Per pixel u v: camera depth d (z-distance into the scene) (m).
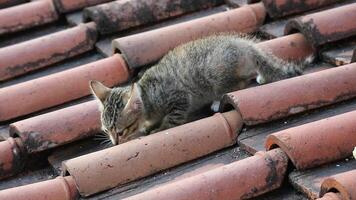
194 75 5.31
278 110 4.39
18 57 5.71
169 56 5.41
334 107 4.49
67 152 4.74
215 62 5.29
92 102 4.92
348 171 3.64
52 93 5.21
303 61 5.11
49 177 4.61
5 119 5.09
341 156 3.89
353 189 3.36
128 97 5.18
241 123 4.41
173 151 4.29
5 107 5.10
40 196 4.05
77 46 5.84
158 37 5.54
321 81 4.50
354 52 4.76
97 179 4.14
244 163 3.89
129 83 5.46
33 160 4.70
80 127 4.75
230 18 5.68
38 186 4.10
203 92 5.38
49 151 4.75
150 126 5.39
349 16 5.16
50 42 5.80
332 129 3.93
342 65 4.83
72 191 4.12
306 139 3.89
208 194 3.75
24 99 5.14
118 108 5.08
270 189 3.85
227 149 4.37
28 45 5.77
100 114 4.88
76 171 4.14
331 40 5.09
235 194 3.79
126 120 5.12
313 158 3.86
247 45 5.27
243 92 4.47
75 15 6.36
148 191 3.82
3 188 4.54
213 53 5.30
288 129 4.02
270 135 3.99
